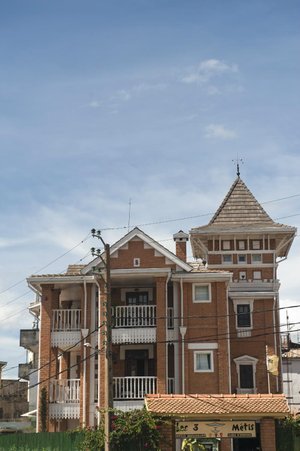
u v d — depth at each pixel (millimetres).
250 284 50719
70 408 41438
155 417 32344
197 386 41500
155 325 41500
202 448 32938
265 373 46656
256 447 37938
